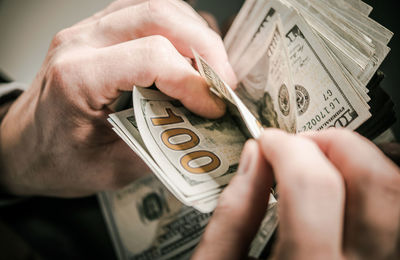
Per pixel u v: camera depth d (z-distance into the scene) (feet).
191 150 1.78
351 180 1.06
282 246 0.96
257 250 2.25
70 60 1.94
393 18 3.58
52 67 1.99
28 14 5.04
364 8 1.86
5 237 2.96
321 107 1.75
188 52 2.14
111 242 3.24
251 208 1.16
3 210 3.10
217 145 1.90
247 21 2.30
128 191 3.18
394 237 0.93
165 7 1.95
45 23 4.94
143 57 1.75
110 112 2.11
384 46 1.70
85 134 2.13
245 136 2.07
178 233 2.96
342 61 1.72
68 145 2.24
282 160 1.03
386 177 1.00
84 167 2.41
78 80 1.88
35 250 3.06
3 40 4.88
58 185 2.73
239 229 1.15
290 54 1.89
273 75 1.88
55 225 3.19
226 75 2.19
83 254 3.21
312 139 1.27
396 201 0.97
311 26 1.87
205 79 1.89
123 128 1.78
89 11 4.97
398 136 3.04
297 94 1.90
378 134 1.80
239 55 2.40
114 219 3.19
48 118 2.13
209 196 1.52
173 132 1.82
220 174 1.69
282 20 1.95
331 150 1.19
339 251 0.95
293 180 0.96
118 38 2.06
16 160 2.67
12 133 2.54
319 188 0.94
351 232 0.99
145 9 1.95
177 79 1.78
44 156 2.45
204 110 1.99
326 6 1.92
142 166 2.57
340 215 0.95
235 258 1.14
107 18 2.07
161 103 1.94
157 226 3.04
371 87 1.79
